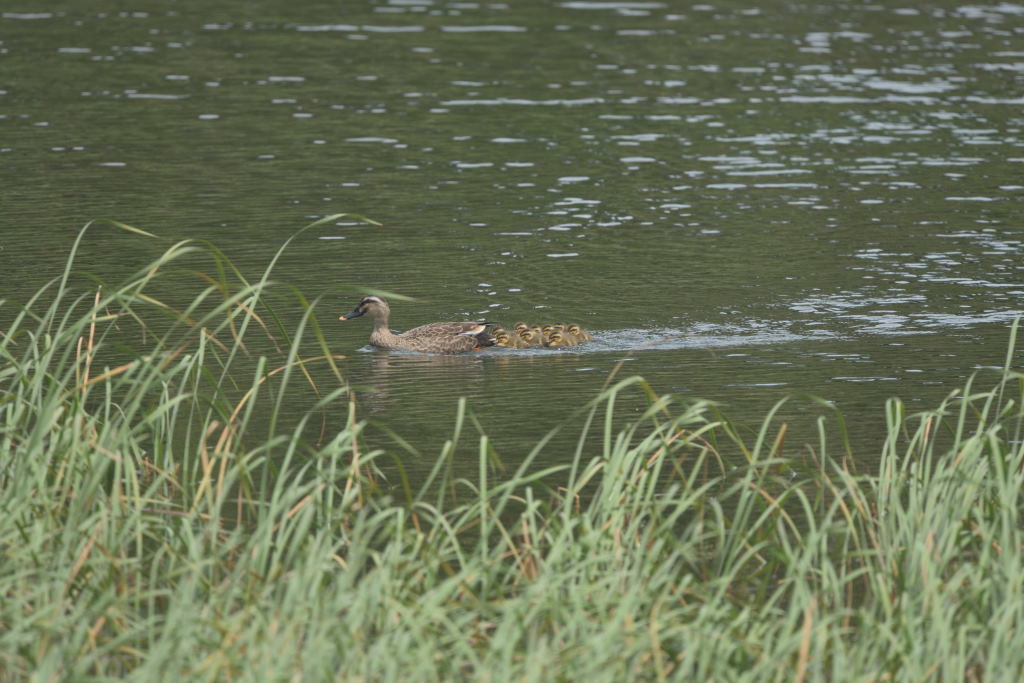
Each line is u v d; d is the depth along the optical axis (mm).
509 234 53156
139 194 58594
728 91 82062
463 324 40844
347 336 42031
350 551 20828
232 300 22625
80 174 62031
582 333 40500
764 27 102125
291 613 19469
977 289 45500
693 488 28234
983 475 23656
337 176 62562
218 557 21547
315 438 31875
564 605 19391
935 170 64125
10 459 23766
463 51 93000
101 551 20719
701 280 46812
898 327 41312
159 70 86250
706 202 58344
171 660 18391
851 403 34156
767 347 39406
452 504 27703
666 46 95188
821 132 72250
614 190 60406
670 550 23234
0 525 21328
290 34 98250
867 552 21406
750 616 20547
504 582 22125
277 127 72625
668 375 36938
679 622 20016
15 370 24125
